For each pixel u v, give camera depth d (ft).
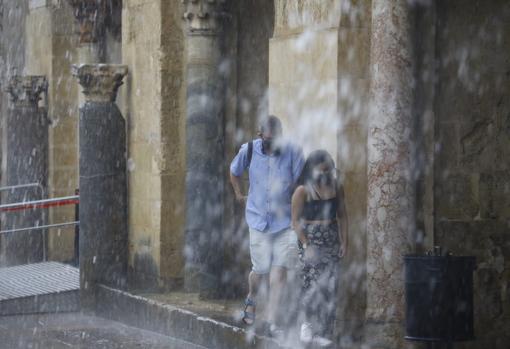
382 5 76.84
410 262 72.49
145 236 106.22
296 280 79.61
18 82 136.98
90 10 127.44
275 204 80.18
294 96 84.33
